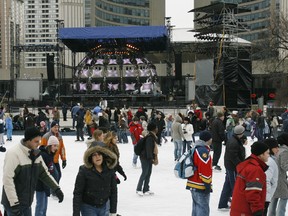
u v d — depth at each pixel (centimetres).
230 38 3941
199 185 650
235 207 527
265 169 532
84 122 2469
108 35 4247
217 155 1323
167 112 3903
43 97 4928
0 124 1906
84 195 500
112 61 4722
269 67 5391
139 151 988
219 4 3819
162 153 1789
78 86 4797
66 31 4303
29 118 1658
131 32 4231
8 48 12694
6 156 552
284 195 679
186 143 1576
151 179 1212
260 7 9662
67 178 1220
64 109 3453
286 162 668
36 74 6438
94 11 9125
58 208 877
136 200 955
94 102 4316
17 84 4184
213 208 881
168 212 847
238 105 3638
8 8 12681
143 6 10644
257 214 505
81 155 1708
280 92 4400
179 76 4356
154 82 4756
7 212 559
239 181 527
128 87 4834
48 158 736
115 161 506
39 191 695
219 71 3628
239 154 830
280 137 683
